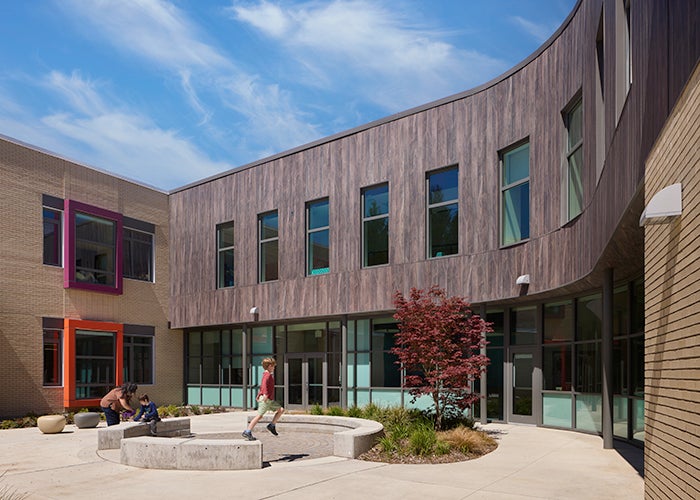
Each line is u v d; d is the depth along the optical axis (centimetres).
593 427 1573
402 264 1988
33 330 2219
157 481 952
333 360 2302
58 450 1339
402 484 934
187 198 2819
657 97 705
